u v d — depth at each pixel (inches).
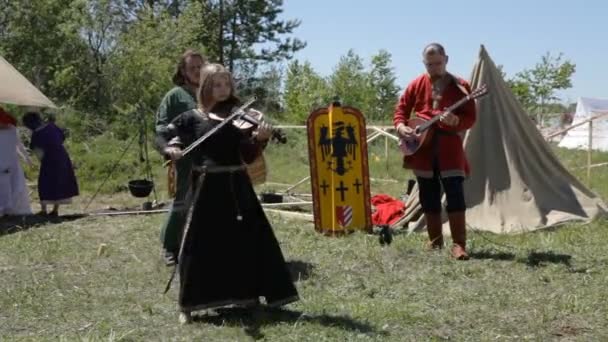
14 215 408.8
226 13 1610.5
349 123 336.5
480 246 295.0
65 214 430.3
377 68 1449.3
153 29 1127.6
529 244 296.7
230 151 197.2
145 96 981.2
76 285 247.8
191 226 196.5
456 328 197.3
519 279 246.2
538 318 203.8
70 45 1058.1
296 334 189.2
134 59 1019.9
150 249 303.4
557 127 1106.1
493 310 212.7
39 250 303.0
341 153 334.6
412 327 197.3
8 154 409.7
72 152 684.1
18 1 1007.6
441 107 279.9
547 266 261.4
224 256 196.9
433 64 278.1
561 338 189.2
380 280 247.6
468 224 327.6
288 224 356.2
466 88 279.4
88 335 191.6
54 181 407.5
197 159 197.9
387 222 349.1
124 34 1094.4
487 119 336.2
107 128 802.8
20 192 414.6
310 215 376.5
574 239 299.9
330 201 332.8
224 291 197.0
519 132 338.6
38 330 201.8
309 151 336.5
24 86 417.4
